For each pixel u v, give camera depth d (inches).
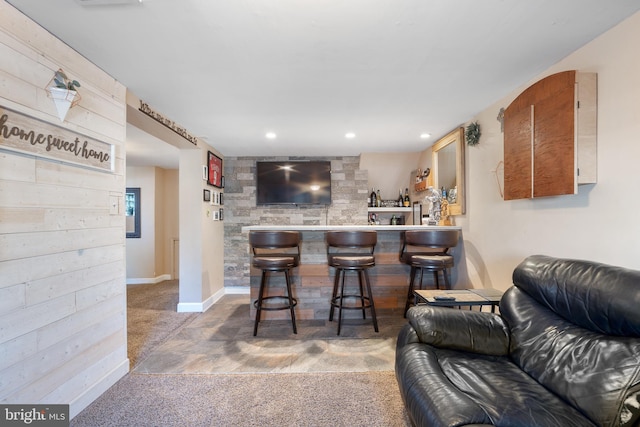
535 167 80.4
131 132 135.9
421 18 60.3
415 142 160.7
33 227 60.0
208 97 99.3
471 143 119.4
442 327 69.8
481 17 60.2
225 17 59.6
